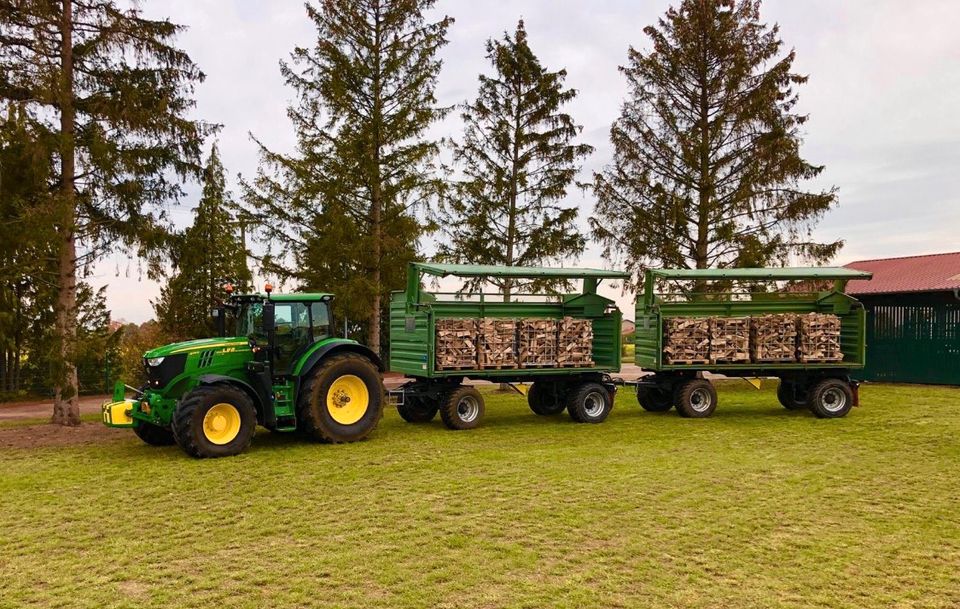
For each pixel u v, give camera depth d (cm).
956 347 2003
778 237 2022
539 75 2011
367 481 895
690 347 1495
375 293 1888
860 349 1543
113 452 1099
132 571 576
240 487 862
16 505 786
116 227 1394
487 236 2041
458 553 620
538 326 1405
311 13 1898
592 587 542
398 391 1338
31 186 1304
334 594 527
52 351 1366
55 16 1317
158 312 2525
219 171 2442
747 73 2045
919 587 545
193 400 1030
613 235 2147
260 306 1166
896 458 1045
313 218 1966
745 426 1368
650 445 1159
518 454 1077
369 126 1905
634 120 2144
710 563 597
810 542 653
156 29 1388
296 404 1165
